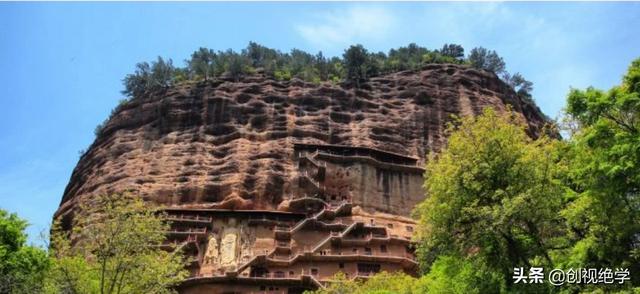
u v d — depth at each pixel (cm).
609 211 2055
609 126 2086
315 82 8969
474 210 2270
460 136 2495
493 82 9450
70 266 2836
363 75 9288
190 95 8581
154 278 2761
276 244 6131
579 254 2134
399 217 6712
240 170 7150
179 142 7812
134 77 9512
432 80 9131
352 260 5828
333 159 7250
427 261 2797
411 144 8019
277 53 10650
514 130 2469
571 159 2373
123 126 8356
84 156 8544
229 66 9206
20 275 2789
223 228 6372
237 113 8194
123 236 2653
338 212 6481
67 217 7062
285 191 6956
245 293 5547
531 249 2275
